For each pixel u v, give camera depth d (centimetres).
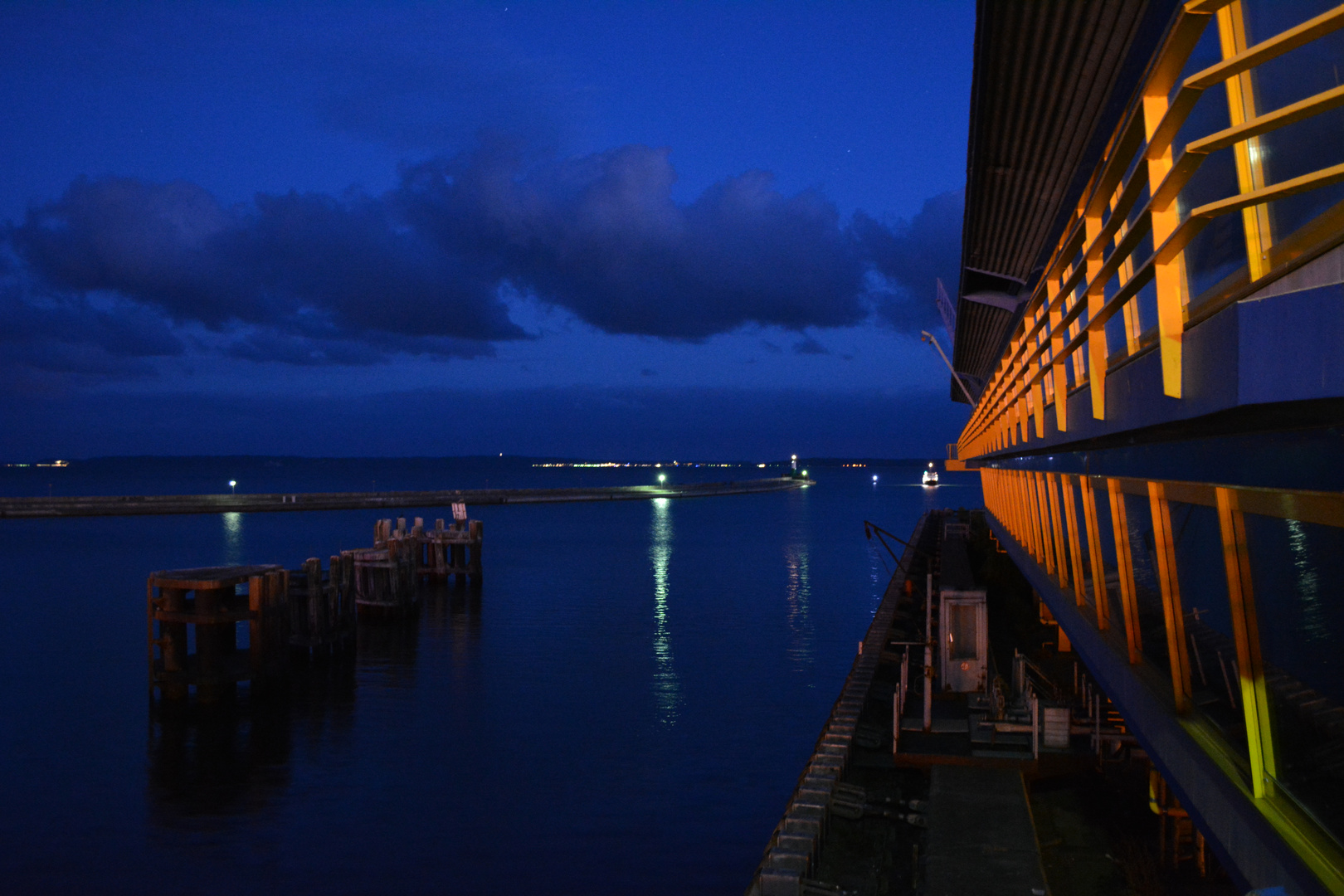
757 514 11900
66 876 1587
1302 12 429
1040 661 2419
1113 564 904
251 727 2411
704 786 1989
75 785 2008
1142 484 729
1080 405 731
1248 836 498
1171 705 691
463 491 13575
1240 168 477
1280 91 453
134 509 9950
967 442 3431
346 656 3148
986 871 1166
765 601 4509
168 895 1519
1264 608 488
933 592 3056
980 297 2516
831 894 1155
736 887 1548
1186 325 416
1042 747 1592
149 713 2525
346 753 2208
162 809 1873
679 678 2914
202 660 2597
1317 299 284
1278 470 435
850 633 3659
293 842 1719
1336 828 417
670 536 8338
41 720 2461
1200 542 590
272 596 2684
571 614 4112
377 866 1622
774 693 2738
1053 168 1579
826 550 7038
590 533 8638
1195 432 544
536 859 1645
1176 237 378
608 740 2300
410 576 3972
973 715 1730
